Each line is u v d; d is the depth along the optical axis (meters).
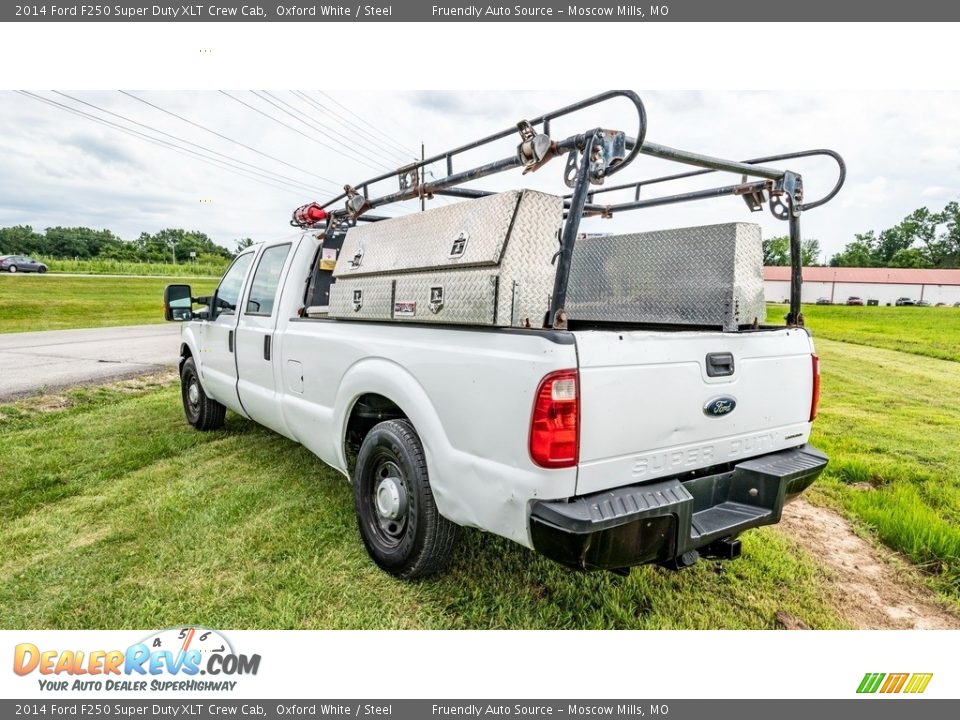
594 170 1.99
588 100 2.01
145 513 3.51
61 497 3.77
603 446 2.01
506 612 2.54
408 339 2.57
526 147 2.20
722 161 2.51
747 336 2.50
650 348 2.12
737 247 2.81
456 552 3.00
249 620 2.50
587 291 3.63
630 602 2.63
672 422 2.21
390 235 2.88
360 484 2.90
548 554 1.96
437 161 2.75
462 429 2.24
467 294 2.26
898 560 3.16
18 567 2.90
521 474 1.98
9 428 5.50
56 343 12.98
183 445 4.94
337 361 3.08
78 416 6.05
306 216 3.77
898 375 9.67
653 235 3.19
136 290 31.12
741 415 2.49
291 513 3.50
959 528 3.34
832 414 6.74
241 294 4.36
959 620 2.64
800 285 2.97
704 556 2.47
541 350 1.93
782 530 3.53
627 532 1.98
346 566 2.89
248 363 4.17
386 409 2.97
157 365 9.63
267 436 5.24
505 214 2.18
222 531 3.26
